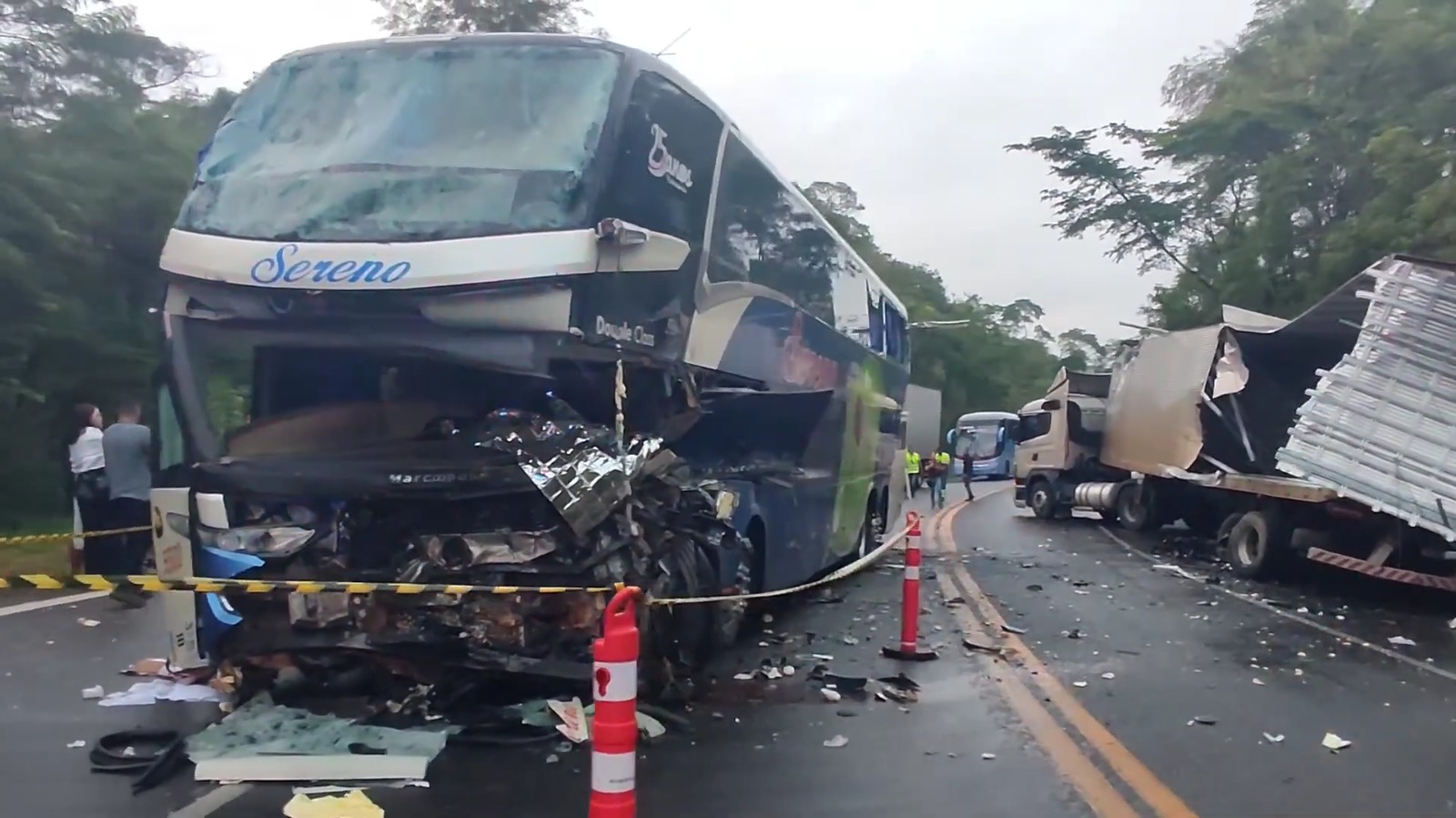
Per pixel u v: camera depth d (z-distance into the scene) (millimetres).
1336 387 13406
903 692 8141
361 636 6781
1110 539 22203
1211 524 21828
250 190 7090
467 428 7156
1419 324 13797
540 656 6832
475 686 6969
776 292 10797
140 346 18125
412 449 7027
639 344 7324
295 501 7102
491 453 6855
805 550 11516
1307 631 11320
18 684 7824
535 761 6184
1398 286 14094
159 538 7109
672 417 8180
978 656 9664
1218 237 43844
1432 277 14008
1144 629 11305
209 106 21344
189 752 5969
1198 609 12773
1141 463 21766
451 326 6613
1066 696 8180
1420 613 12680
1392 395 13258
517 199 6781
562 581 6805
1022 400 94188
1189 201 43781
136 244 18344
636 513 7191
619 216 7078
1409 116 30922
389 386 7305
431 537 6836
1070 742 6883
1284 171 35688
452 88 7391
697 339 8391
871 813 5574
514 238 6633
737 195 9422
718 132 8898
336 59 7719
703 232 8492
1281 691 8469
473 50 7578
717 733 7016
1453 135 29031
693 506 8086
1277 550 15008
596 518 6641
